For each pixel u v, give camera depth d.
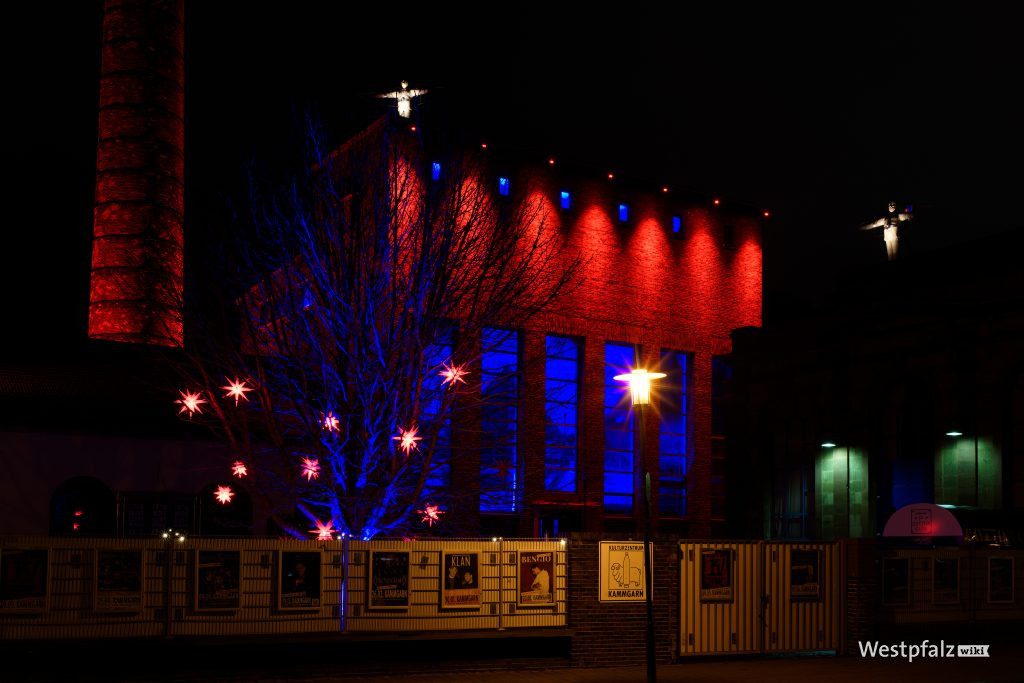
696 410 58.62
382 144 28.17
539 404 51.78
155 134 34.69
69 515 31.44
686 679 18.98
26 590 16.12
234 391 23.53
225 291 28.16
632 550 20.81
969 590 25.00
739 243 62.25
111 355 35.59
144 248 34.03
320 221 26.02
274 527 33.44
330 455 23.53
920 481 43.66
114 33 35.00
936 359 43.12
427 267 24.75
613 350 56.53
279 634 17.73
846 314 47.31
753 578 22.27
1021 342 39.97
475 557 19.41
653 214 58.88
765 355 51.53
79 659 16.42
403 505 24.27
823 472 47.84
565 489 53.16
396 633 18.59
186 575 17.25
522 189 53.06
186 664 17.16
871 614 23.42
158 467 32.72
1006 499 39.94
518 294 27.67
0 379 33.34
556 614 20.00
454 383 26.80
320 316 24.78
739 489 52.00
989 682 19.30
